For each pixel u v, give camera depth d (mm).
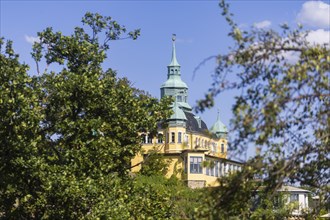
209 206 10203
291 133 10250
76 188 21078
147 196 23828
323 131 10000
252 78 9664
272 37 9656
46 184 21047
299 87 9414
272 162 9914
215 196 10164
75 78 22969
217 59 9508
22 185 22266
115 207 21391
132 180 24922
